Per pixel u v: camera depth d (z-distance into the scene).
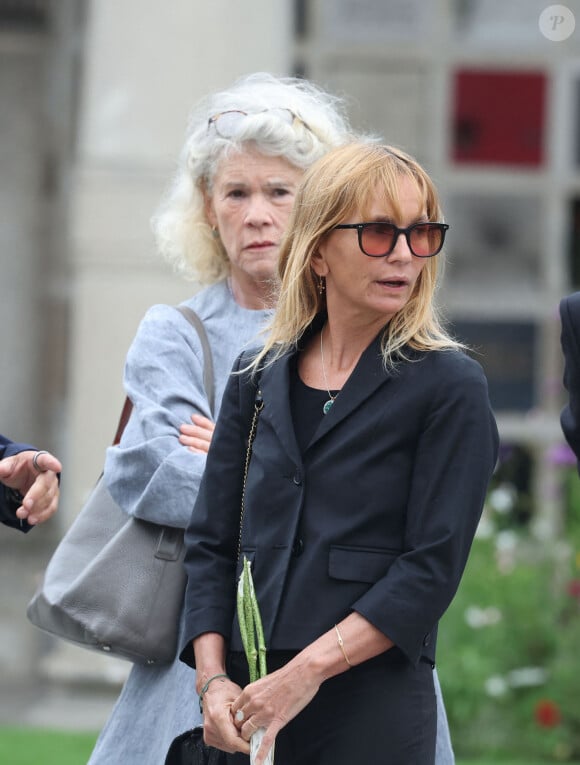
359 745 9.61
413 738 9.67
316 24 35.06
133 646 11.77
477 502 9.66
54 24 33.72
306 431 10.04
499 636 24.17
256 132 12.55
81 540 12.37
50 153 33.72
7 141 33.78
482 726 23.66
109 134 28.77
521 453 34.34
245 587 9.87
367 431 9.73
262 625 9.82
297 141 12.61
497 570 24.92
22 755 22.33
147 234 28.55
